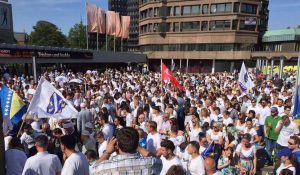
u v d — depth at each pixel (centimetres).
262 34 7012
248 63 6394
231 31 6388
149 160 302
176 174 415
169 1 7075
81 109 965
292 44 6350
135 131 300
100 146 670
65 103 740
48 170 480
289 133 841
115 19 5838
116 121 832
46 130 817
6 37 4347
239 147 762
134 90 1670
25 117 703
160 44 7288
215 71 6706
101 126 857
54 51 4088
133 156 297
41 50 3831
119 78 2420
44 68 4172
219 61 6656
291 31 6322
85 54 4872
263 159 894
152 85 1905
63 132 807
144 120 909
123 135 294
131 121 961
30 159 477
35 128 830
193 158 590
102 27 5612
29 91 1348
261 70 5206
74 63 4903
